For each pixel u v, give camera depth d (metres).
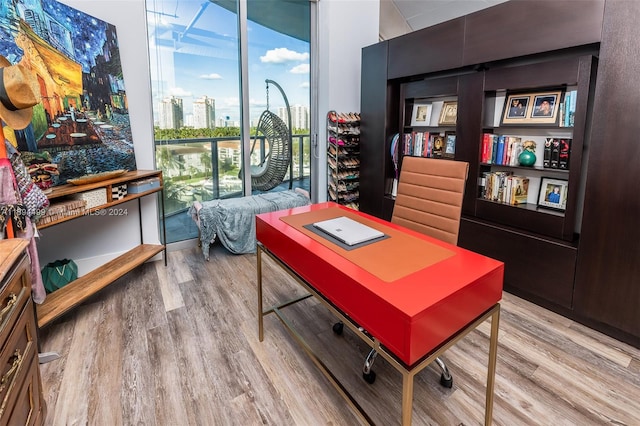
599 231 2.17
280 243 1.74
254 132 3.96
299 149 4.39
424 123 3.57
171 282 2.92
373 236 1.63
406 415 1.07
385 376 1.86
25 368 1.22
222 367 1.91
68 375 1.82
